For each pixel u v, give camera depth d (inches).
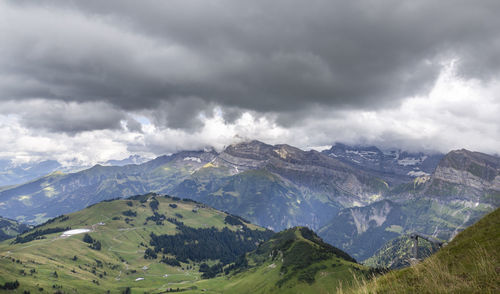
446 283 634.8
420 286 647.1
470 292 571.2
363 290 693.9
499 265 643.5
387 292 661.3
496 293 535.5
